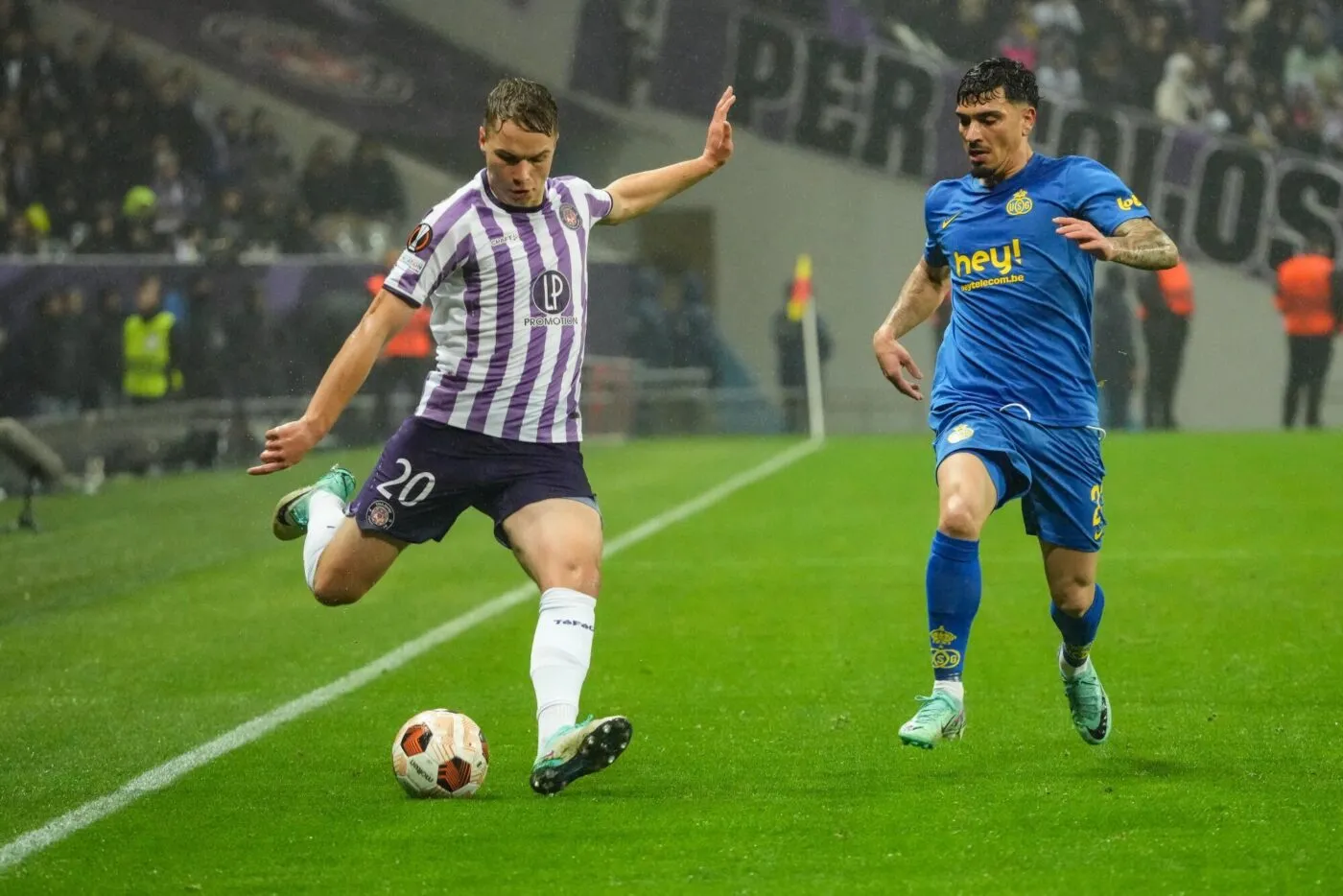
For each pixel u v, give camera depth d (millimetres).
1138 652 27266
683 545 42844
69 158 76062
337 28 87250
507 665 27000
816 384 80625
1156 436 75875
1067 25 90250
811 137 90250
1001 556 39781
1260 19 89750
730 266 90750
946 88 90062
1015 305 19375
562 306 18000
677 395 83000
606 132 89812
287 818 17453
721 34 89688
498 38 88625
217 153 78750
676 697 24281
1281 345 89250
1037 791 17891
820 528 45688
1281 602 31891
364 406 70375
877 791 18062
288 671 27156
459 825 16891
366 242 78875
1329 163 89125
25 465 48250
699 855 15609
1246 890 14203
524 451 18125
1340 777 18344
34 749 21688
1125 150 90125
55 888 15188
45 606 34812
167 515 51656
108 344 64938
